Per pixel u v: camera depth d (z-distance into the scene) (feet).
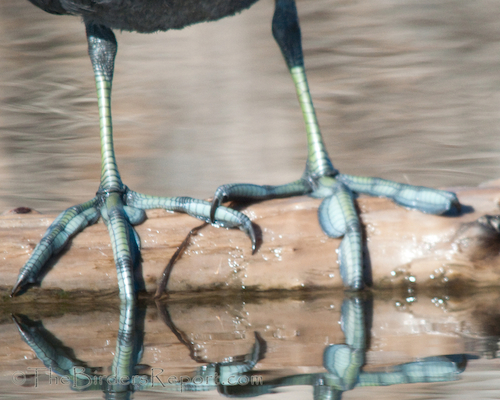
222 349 17.10
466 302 21.89
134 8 21.98
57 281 23.06
